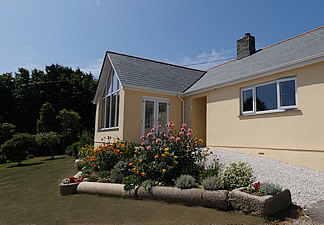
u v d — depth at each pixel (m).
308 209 3.72
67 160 14.40
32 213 4.35
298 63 7.18
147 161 5.33
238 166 4.71
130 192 4.88
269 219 3.36
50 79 30.22
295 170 6.43
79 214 4.10
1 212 4.56
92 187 5.44
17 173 10.23
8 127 20.92
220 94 10.45
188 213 3.84
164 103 11.79
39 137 17.66
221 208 3.93
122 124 10.35
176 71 14.44
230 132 9.78
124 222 3.62
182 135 5.84
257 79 8.73
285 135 7.58
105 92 13.78
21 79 29.69
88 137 15.06
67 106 28.83
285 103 7.71
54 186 6.67
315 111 6.78
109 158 6.88
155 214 3.88
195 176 5.19
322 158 6.49
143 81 11.37
